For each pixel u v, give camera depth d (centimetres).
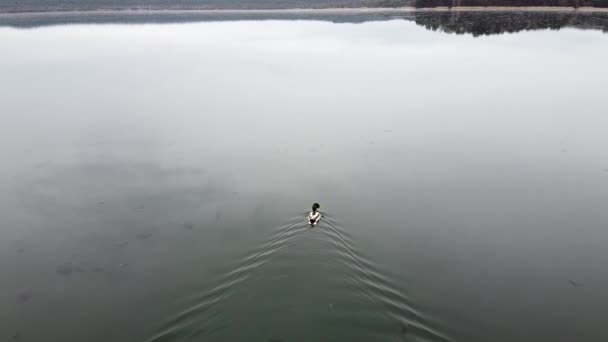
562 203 2039
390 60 4906
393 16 9344
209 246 1786
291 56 5300
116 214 2061
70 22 8969
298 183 2294
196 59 5266
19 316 1433
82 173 2483
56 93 3919
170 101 3675
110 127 3152
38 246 1834
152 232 1902
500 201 2066
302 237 1811
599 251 1702
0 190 2305
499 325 1330
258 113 3350
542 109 3253
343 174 2369
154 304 1457
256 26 8400
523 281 1535
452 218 1938
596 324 1339
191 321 1365
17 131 3083
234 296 1466
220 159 2620
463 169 2394
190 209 2086
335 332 1286
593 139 2733
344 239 1788
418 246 1742
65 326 1377
